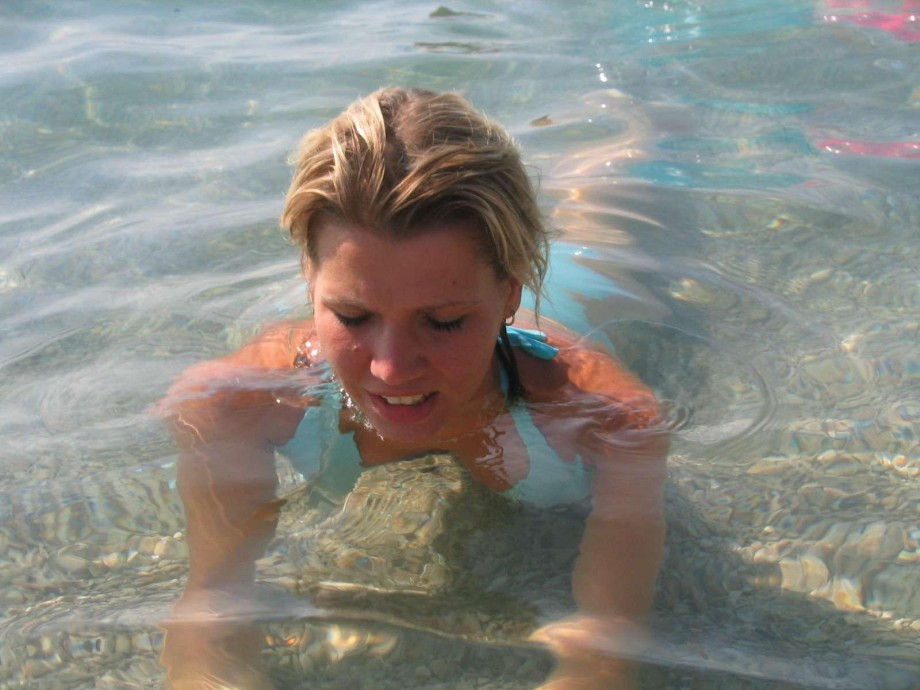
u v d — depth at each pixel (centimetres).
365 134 99
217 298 141
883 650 95
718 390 128
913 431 121
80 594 101
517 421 118
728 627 98
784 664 94
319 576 102
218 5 269
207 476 112
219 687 92
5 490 112
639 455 115
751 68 231
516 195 104
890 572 103
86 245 153
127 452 117
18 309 140
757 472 115
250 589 101
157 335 134
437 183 97
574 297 141
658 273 149
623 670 93
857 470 115
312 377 122
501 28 257
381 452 116
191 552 105
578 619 98
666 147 190
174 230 157
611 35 253
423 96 104
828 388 128
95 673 93
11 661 94
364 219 97
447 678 93
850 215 164
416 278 97
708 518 109
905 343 135
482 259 100
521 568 103
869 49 239
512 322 122
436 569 103
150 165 177
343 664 94
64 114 197
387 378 99
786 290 147
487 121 105
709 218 165
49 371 129
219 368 124
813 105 209
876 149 188
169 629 97
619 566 103
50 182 172
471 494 112
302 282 143
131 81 212
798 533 108
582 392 121
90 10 259
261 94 207
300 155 104
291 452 116
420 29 254
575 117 203
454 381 102
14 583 102
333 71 220
